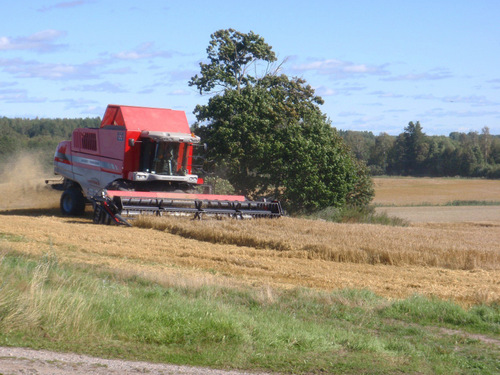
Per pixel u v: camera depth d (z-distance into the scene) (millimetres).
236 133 42375
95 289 11281
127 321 9148
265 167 43062
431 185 125938
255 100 44281
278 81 49062
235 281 15289
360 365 8242
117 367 7355
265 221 28609
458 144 186875
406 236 26859
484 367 8695
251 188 44406
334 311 12086
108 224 26750
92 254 18531
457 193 109000
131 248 20156
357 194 56062
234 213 29156
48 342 8117
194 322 9203
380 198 99750
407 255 20031
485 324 11570
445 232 33156
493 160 174250
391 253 19953
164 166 29016
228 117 43938
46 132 150500
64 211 32375
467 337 10594
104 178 29875
